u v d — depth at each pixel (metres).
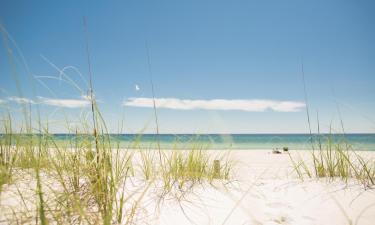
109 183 1.55
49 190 1.59
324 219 1.63
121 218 1.47
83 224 1.30
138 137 1.84
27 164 1.82
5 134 1.87
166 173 2.17
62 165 1.74
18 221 1.24
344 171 2.45
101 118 1.64
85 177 1.71
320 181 2.39
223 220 1.60
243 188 2.23
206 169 2.52
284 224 1.56
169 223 1.51
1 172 1.60
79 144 1.75
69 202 1.46
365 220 1.56
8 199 1.45
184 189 2.05
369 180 2.26
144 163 2.31
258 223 1.56
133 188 1.93
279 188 2.27
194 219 1.59
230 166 2.93
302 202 1.93
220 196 1.99
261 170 4.27
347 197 1.94
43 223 1.12
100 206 1.45
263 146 18.34
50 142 1.78
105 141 1.66
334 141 2.52
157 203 1.75
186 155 2.35
